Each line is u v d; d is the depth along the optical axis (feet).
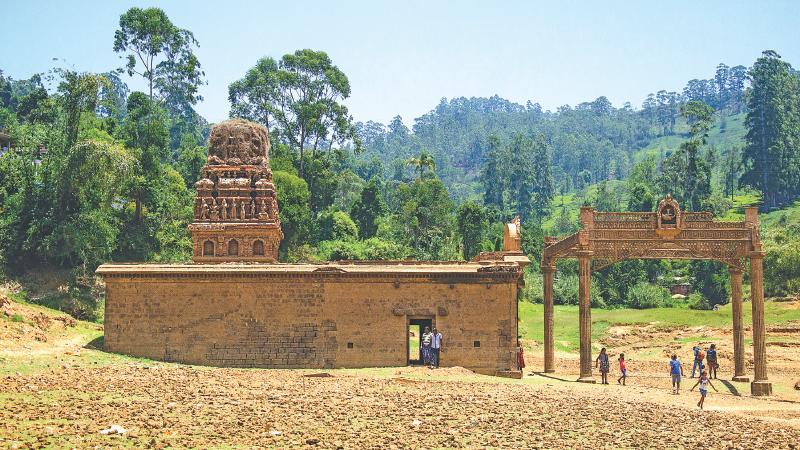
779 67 621.72
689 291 412.77
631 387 169.58
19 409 106.73
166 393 124.77
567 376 187.52
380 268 172.76
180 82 453.17
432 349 170.09
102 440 94.58
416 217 411.54
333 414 115.75
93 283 259.39
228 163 214.69
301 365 171.53
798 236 420.36
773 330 276.62
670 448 106.63
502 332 171.42
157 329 172.24
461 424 113.60
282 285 173.37
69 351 164.14
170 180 336.49
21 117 406.21
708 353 197.47
